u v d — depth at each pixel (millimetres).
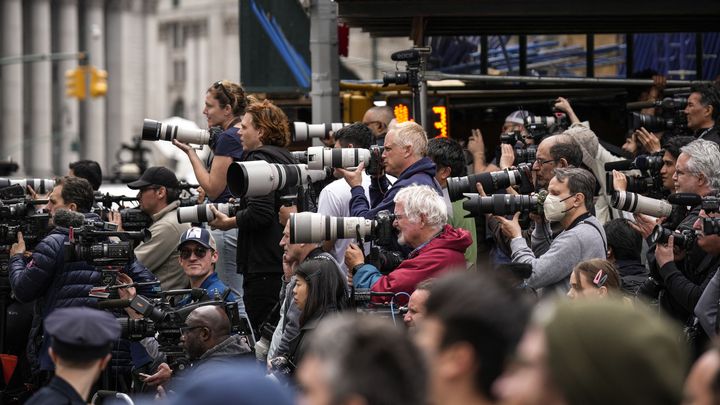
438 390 7988
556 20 26453
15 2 192750
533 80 26875
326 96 28516
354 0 23922
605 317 6855
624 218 19391
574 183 16984
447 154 19719
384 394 7121
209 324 16250
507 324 7969
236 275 22734
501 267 15938
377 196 19047
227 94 22141
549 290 16984
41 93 199750
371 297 15922
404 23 26953
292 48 31953
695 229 15750
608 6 24078
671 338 6848
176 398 7461
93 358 11219
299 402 7566
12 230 20312
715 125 21250
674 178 17469
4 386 20812
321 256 16094
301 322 15797
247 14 32062
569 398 6797
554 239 17516
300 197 18625
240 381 7207
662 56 35812
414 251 16375
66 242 18688
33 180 25281
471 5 24094
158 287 19391
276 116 20469
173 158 81000
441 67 36969
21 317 21578
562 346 6820
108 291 17969
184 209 20016
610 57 38250
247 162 18172
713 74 34406
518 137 22812
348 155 18297
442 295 8141
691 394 7340
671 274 15594
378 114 25219
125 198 23422
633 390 6719
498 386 7801
